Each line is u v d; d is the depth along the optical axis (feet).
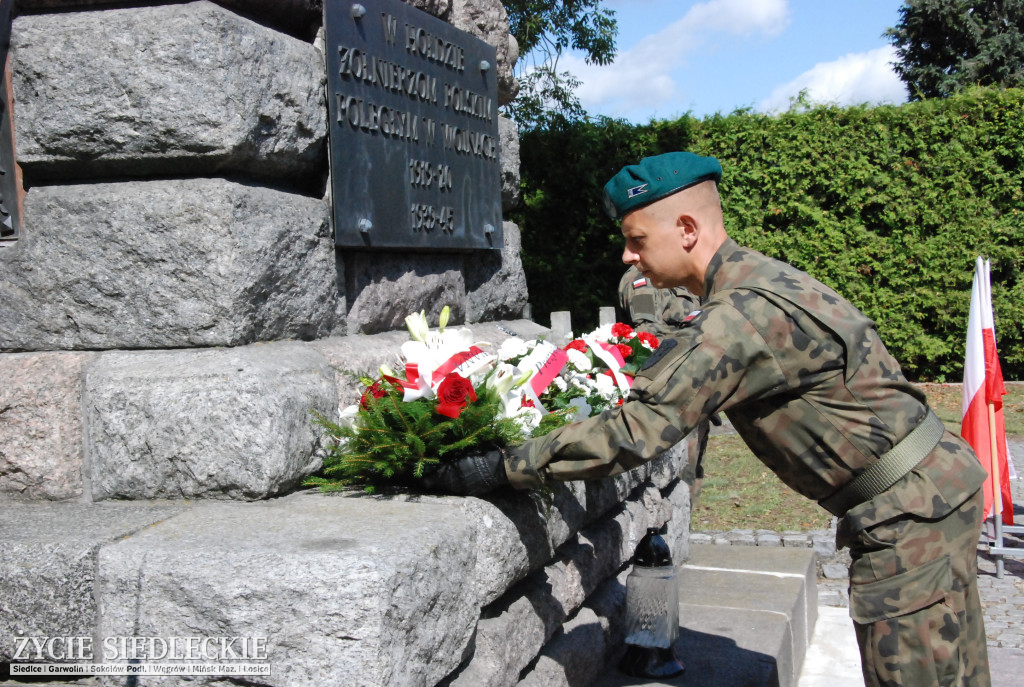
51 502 7.73
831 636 14.03
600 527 10.31
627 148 38.96
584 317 39.52
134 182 8.05
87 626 6.05
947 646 6.27
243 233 7.88
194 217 7.73
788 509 21.18
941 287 37.24
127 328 7.97
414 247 10.61
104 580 5.94
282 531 6.31
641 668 9.52
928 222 36.70
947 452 6.50
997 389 17.88
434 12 11.44
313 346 8.73
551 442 6.80
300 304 8.73
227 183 7.87
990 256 36.45
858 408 6.36
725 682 9.38
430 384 7.27
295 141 8.69
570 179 38.91
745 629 11.09
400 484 7.64
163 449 7.49
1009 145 36.04
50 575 6.05
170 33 7.71
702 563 14.51
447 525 6.51
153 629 5.81
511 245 14.07
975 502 6.49
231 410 7.34
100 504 7.56
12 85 8.19
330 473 7.93
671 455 13.64
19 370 7.91
